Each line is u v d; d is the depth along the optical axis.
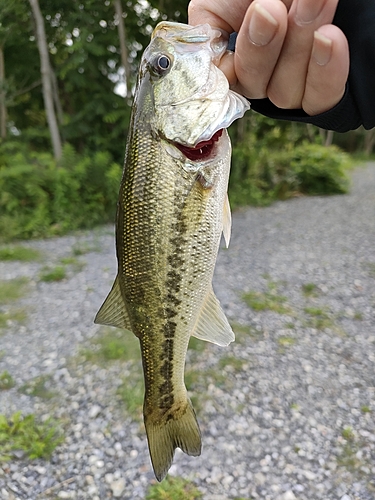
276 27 0.14
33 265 1.13
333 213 1.75
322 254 1.19
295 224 1.57
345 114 0.17
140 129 0.21
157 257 0.21
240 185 2.04
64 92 2.53
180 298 0.22
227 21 0.19
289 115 0.18
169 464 0.23
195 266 0.21
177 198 0.21
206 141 0.20
